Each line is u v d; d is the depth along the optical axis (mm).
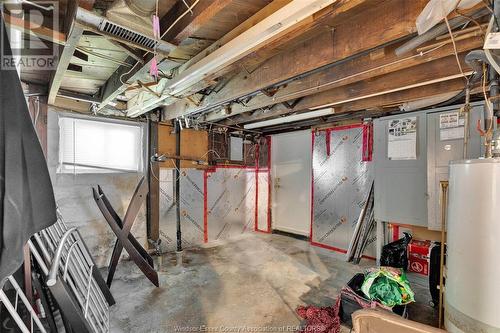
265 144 5355
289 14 1178
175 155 4039
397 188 3023
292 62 1922
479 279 1363
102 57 1927
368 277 2223
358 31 1526
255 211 5406
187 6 1266
